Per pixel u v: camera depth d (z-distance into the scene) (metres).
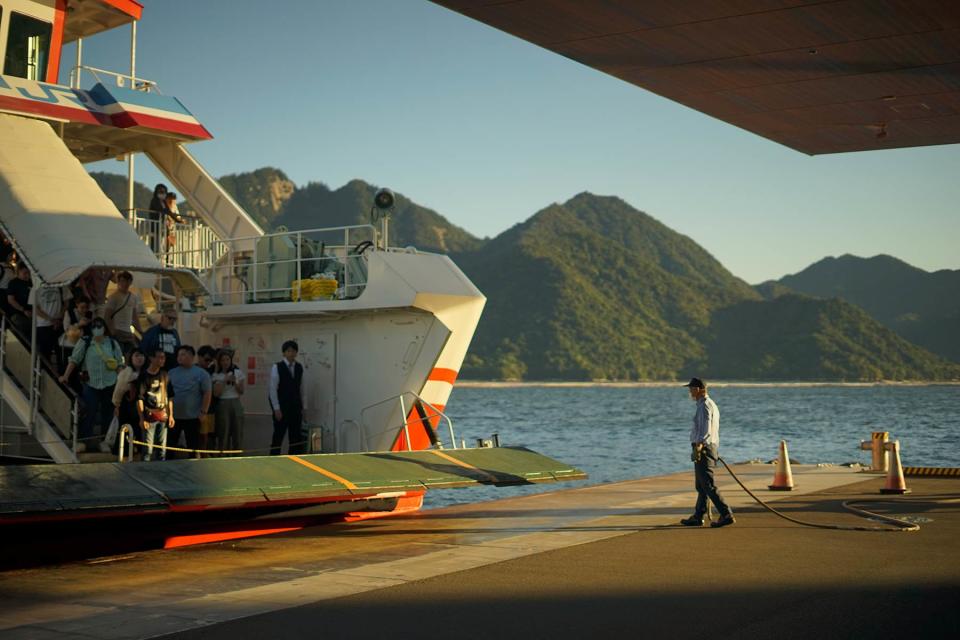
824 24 10.82
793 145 16.88
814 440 52.41
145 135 15.79
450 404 133.25
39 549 9.23
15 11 14.16
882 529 10.39
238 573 8.45
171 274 12.66
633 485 16.45
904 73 12.61
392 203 13.02
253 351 13.96
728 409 111.88
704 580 7.52
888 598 6.80
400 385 12.48
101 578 8.30
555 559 8.62
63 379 10.95
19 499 7.90
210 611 6.68
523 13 10.55
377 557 9.16
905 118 14.89
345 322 13.04
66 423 10.87
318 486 9.81
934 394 194.00
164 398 10.69
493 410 108.69
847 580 7.49
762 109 14.53
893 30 10.95
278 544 10.45
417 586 7.41
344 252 13.30
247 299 14.31
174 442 12.12
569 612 6.43
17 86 13.74
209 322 14.34
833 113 14.67
